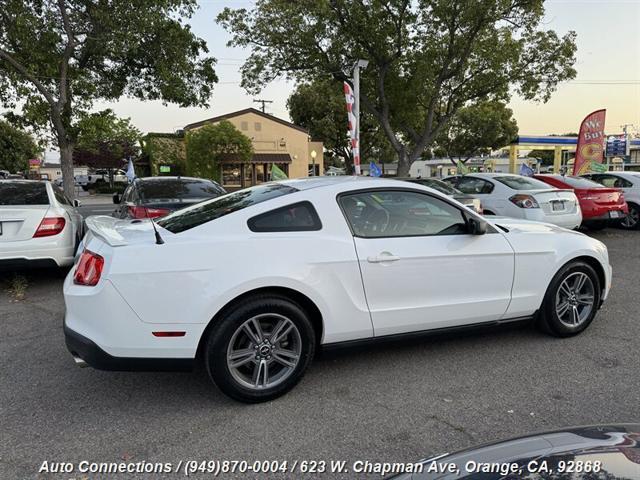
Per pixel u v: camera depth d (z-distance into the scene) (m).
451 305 3.56
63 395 3.22
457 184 9.98
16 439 2.69
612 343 4.06
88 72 14.42
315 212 3.26
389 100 19.58
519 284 3.83
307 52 18.14
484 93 19.11
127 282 2.77
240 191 3.91
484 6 15.68
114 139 38.31
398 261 3.34
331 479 2.36
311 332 3.16
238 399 3.04
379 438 2.70
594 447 1.59
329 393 3.24
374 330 3.36
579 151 15.77
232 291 2.88
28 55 12.45
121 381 3.44
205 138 29.05
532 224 4.36
